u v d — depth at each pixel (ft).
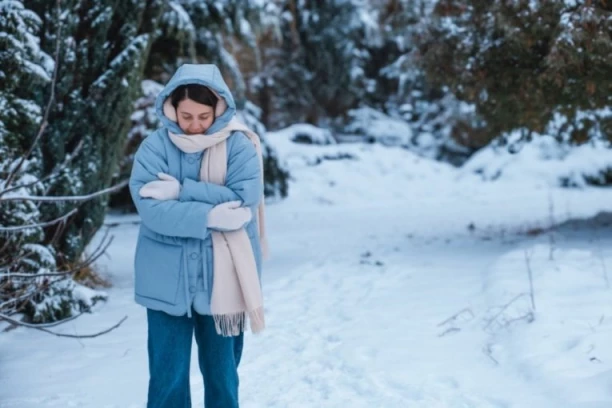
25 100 18.63
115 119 21.66
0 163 17.89
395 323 17.80
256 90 75.92
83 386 14.01
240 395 13.16
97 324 18.76
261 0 41.04
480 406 12.14
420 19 29.94
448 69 27.76
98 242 35.17
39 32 19.49
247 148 10.75
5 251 17.52
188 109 10.42
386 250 30.66
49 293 18.75
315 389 13.47
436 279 22.90
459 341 15.90
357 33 77.05
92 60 21.08
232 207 10.36
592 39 22.27
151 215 10.22
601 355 13.50
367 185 62.23
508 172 65.57
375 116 79.51
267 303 21.11
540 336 14.89
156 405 10.49
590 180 63.36
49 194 19.95
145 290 10.50
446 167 69.62
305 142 69.87
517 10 23.73
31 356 16.06
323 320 18.84
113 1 21.22
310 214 49.52
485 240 31.71
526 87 25.91
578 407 11.45
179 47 38.70
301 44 76.79
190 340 10.73
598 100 25.53
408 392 12.99
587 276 19.93
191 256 10.39
